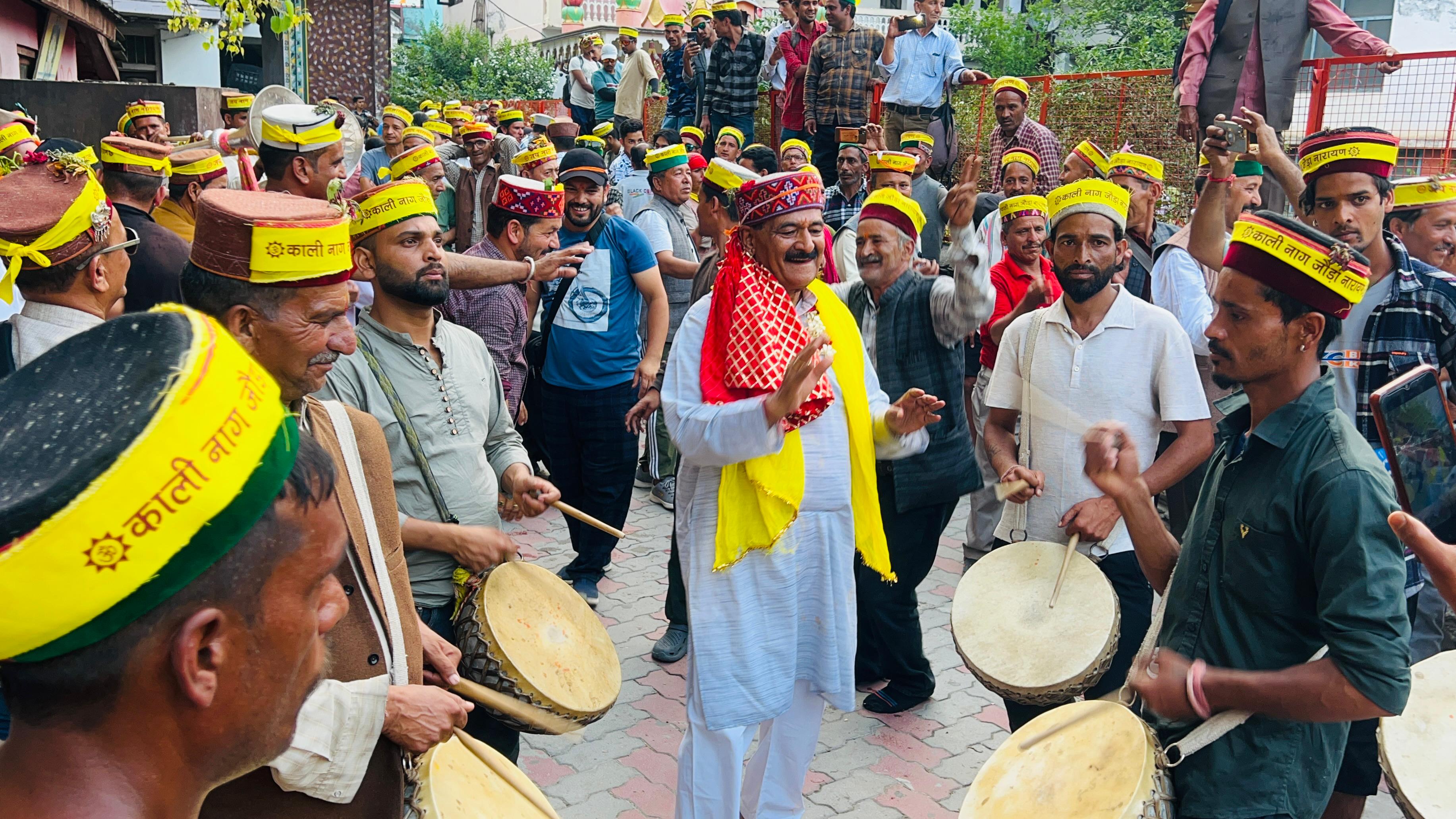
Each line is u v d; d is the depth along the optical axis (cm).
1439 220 410
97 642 87
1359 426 365
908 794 390
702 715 308
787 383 280
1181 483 452
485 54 2717
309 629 102
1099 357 355
